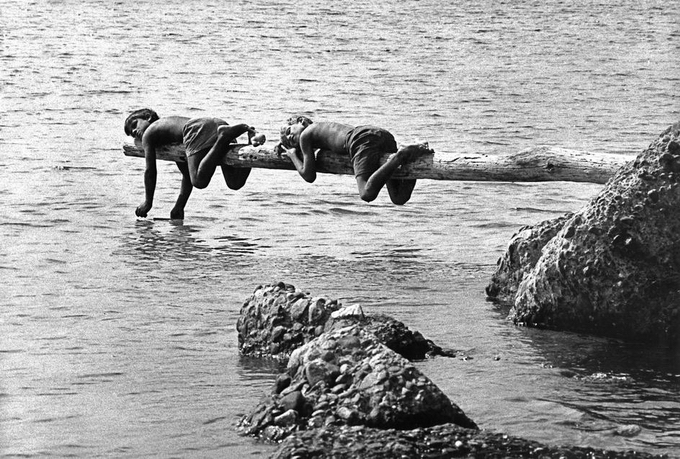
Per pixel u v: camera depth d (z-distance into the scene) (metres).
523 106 39.66
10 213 20.70
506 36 67.06
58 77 46.22
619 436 9.20
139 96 41.34
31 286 15.20
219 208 21.89
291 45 60.56
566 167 15.49
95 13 77.12
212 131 19.45
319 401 9.41
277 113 37.22
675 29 71.62
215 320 13.43
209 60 53.19
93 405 10.26
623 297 12.44
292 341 11.77
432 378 10.85
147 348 12.16
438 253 17.94
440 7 86.00
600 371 11.19
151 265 16.70
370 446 8.63
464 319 13.41
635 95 43.12
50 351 12.05
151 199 20.77
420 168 16.66
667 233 12.26
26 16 74.06
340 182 24.80
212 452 9.03
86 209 21.38
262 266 16.73
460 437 8.84
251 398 10.40
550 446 8.84
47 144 29.89
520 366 11.33
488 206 22.16
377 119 36.00
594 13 82.50
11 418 9.93
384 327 11.71
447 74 49.41
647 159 12.46
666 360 11.60
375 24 73.25
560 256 12.80
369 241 18.95
